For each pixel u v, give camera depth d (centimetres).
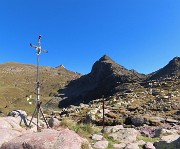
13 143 1209
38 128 1892
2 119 1752
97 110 5044
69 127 2256
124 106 6159
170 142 1944
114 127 2481
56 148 1151
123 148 1900
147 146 1956
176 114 4966
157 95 7762
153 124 3762
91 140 2061
